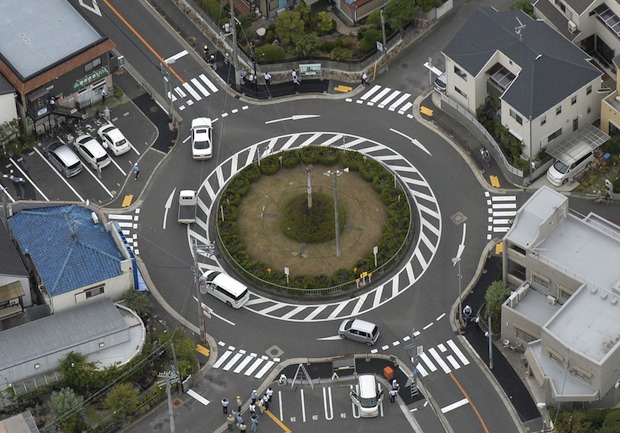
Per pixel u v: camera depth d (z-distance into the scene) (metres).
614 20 197.12
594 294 164.75
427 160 193.25
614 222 183.62
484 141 193.88
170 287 180.12
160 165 194.12
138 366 168.50
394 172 191.88
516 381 168.38
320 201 187.12
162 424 166.12
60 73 193.88
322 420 165.12
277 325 175.50
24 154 195.25
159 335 173.88
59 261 173.88
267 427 165.00
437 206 187.75
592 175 188.62
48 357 167.38
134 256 178.62
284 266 181.00
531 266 170.00
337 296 178.00
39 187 191.38
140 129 198.50
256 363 171.75
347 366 170.12
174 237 185.62
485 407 165.75
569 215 173.00
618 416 159.62
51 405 164.00
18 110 195.88
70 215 179.50
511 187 189.38
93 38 198.75
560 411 162.75
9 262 174.00
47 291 171.62
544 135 187.88
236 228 184.62
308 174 180.75
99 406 166.88
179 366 167.88
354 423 164.75
